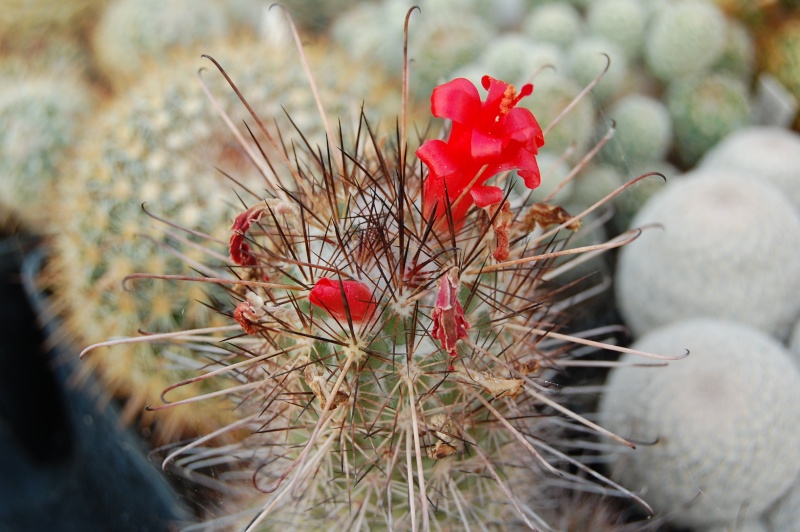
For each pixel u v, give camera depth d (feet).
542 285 0.79
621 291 0.91
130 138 0.87
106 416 0.89
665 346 0.78
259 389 0.66
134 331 0.83
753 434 0.72
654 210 0.89
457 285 0.54
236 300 0.68
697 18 1.12
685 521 0.77
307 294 0.61
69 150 1.05
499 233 0.58
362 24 1.19
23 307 1.07
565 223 0.65
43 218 1.07
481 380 0.58
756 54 1.19
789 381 0.75
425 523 0.58
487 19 1.19
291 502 0.67
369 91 0.95
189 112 0.88
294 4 1.21
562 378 0.85
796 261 0.85
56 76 1.19
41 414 1.10
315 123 0.87
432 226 0.58
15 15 1.23
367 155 0.70
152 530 0.81
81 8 1.26
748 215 0.83
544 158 0.97
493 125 0.56
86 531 0.94
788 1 1.17
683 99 1.12
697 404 0.73
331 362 0.59
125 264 0.83
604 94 1.10
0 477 1.08
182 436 0.85
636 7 1.17
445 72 1.06
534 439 0.66
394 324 0.58
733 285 0.83
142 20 1.14
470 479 0.65
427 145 0.56
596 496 0.77
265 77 0.90
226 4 1.21
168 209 0.83
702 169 1.02
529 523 0.60
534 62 1.03
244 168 0.85
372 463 0.61
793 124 1.15
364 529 0.65
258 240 0.72
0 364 1.06
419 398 0.59
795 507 0.75
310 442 0.58
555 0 1.23
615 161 0.99
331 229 0.64
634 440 0.72
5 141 1.05
